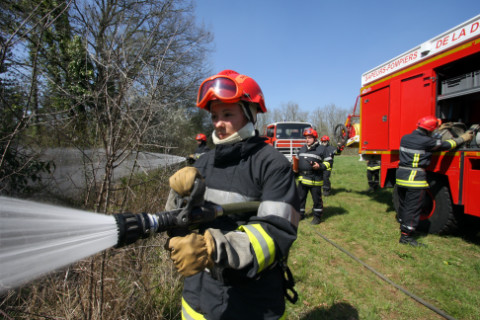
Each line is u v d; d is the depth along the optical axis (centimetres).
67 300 174
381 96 588
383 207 670
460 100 463
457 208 435
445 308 280
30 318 169
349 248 428
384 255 398
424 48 468
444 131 435
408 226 425
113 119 149
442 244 432
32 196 194
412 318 267
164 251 261
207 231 88
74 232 83
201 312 126
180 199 97
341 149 845
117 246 87
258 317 116
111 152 147
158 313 214
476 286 317
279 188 108
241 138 122
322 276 339
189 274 80
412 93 501
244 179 119
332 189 923
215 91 117
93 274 161
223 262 85
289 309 274
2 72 193
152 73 163
